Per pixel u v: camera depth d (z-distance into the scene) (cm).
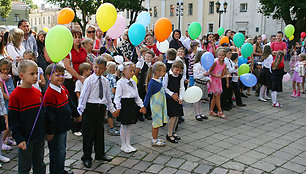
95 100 346
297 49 1605
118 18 470
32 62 266
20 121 267
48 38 282
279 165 361
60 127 301
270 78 703
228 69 592
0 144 356
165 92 430
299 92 809
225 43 730
